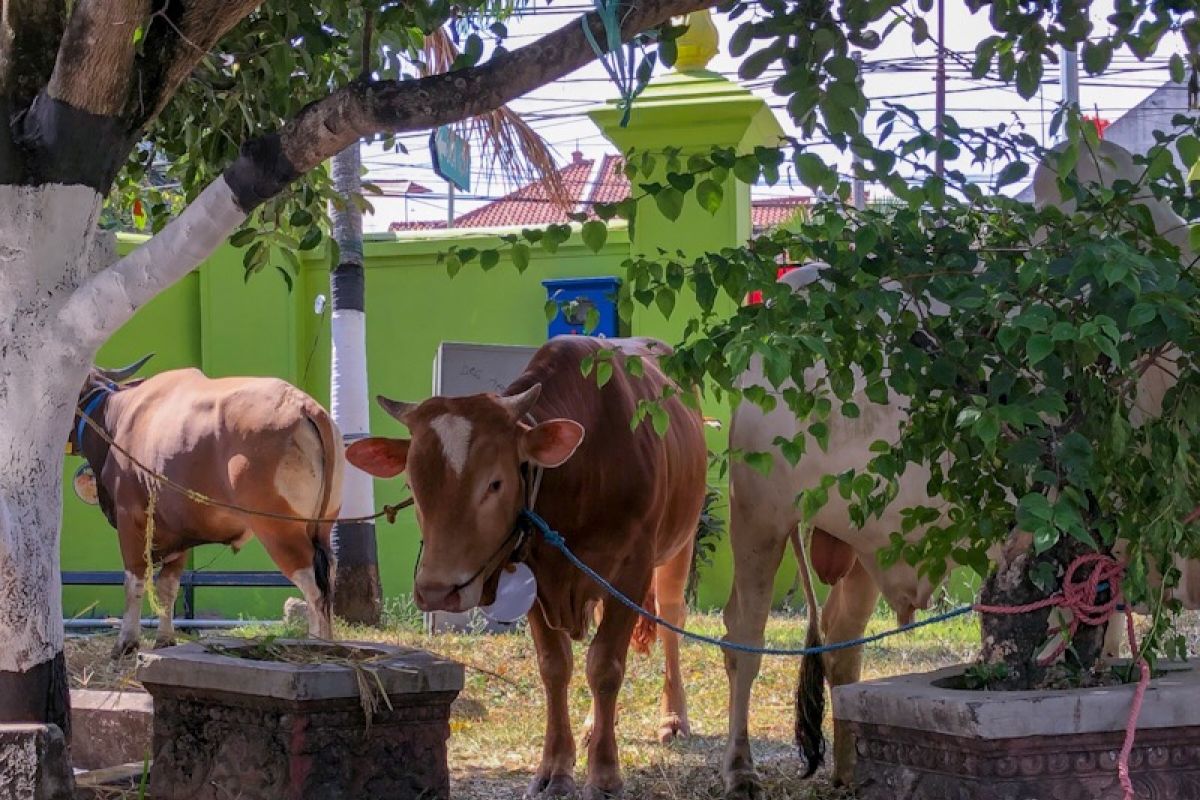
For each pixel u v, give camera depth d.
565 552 5.24
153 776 4.92
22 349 4.42
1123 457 4.03
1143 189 4.91
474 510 5.11
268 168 4.42
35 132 4.47
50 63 4.57
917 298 4.15
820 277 4.22
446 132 6.30
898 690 4.00
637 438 5.97
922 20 4.26
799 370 4.06
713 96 10.97
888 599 5.62
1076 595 4.07
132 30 4.37
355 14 5.66
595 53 4.15
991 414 3.71
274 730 4.57
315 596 7.84
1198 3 4.16
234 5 4.56
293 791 4.50
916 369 4.04
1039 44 4.25
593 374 5.96
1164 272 3.71
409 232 13.80
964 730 3.74
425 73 7.84
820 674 5.89
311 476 7.75
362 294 11.43
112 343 13.34
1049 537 3.58
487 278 13.40
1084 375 4.06
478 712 7.86
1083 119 4.14
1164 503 3.90
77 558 13.27
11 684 4.38
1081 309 3.90
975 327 4.14
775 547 5.84
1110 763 3.82
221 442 7.91
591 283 12.55
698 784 5.96
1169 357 4.68
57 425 4.49
